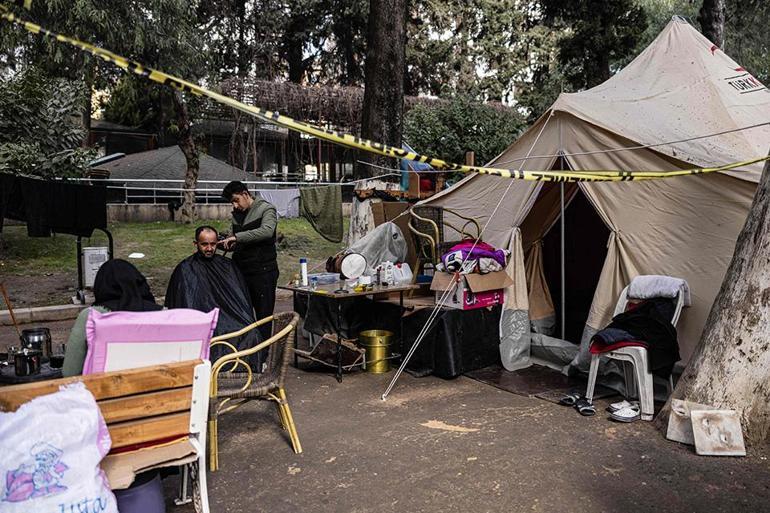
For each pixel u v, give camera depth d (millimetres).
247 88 18438
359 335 5789
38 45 11125
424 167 8273
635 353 4379
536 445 3918
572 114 5617
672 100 6254
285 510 3119
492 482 3406
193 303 4438
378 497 3246
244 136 23672
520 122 16219
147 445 2428
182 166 20234
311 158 24578
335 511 3105
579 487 3344
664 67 6820
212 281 4539
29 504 1984
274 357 3945
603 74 15109
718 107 5926
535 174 3209
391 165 8656
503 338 5781
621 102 6230
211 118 22406
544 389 5102
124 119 26703
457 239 6586
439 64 29156
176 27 12289
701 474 3492
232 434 4148
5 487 1964
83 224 6961
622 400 4820
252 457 3770
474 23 29328
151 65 12984
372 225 7695
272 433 4164
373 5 8703
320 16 26344
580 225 7906
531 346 5949
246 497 3260
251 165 23953
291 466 3639
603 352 4531
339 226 8570
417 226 6195
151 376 2371
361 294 5352
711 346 4000
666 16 21359
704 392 3959
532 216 6438
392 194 7836
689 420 3920
